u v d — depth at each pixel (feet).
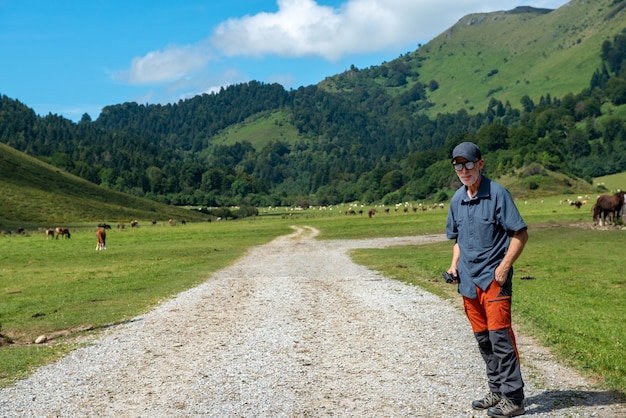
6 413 22.93
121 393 25.08
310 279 70.90
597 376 24.99
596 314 41.96
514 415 20.53
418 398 22.89
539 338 33.30
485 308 20.70
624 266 77.56
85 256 131.54
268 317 43.62
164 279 76.84
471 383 24.76
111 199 569.64
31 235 256.93
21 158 583.58
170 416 21.75
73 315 49.42
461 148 20.61
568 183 638.94
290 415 21.38
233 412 21.93
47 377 28.37
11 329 44.06
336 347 32.63
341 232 216.95
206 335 37.45
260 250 139.03
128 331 40.11
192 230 273.54
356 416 21.06
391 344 32.96
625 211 165.58
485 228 20.57
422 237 166.91
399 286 60.95
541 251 103.71
